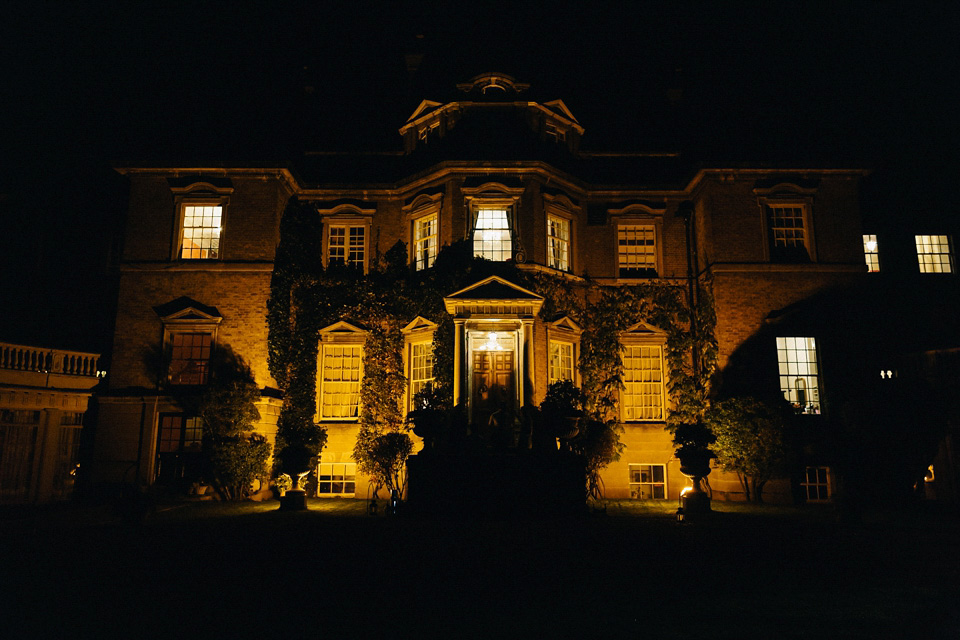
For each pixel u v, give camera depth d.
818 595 7.21
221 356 19.25
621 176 22.91
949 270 21.08
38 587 7.52
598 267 21.62
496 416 17.48
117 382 19.30
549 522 13.44
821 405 19.08
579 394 16.23
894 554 9.80
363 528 12.45
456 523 13.20
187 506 16.52
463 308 17.94
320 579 7.92
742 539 11.16
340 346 20.70
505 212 20.50
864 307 19.72
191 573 8.25
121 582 7.75
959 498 16.98
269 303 19.64
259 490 18.38
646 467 20.31
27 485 17.97
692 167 21.12
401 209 22.03
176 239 20.11
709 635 5.75
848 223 20.44
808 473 18.77
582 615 6.36
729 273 20.06
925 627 6.02
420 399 16.78
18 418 17.92
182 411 18.83
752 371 19.44
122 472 18.66
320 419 20.28
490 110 21.48
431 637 5.64
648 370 20.98
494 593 7.24
